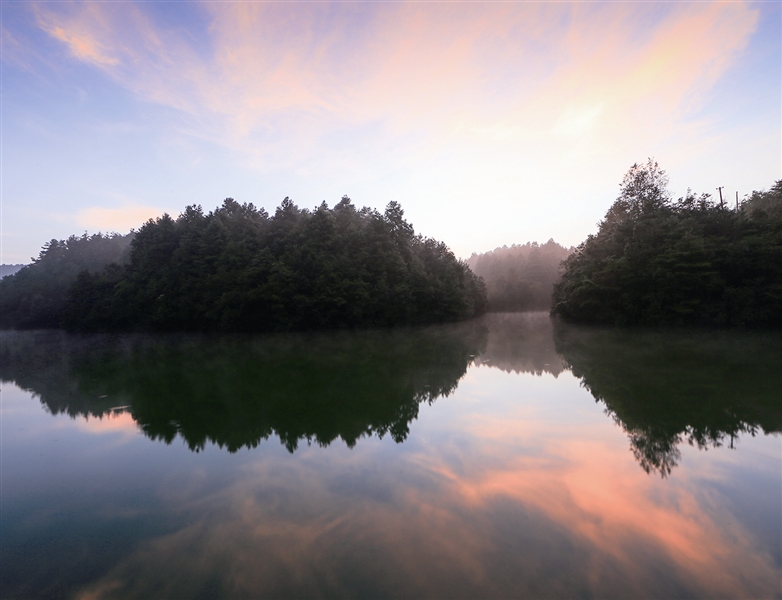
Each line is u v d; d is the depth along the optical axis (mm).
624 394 14742
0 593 5547
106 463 10000
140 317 56781
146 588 5484
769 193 46719
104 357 32406
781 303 34500
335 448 10344
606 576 5324
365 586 5250
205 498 7965
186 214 62438
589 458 9172
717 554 5723
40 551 6430
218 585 5461
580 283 46688
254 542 6375
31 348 43125
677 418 11859
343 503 7465
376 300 53938
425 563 5680
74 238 104500
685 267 37688
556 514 6840
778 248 34906
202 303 51000
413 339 39812
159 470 9477
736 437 10266
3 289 86938
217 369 23609
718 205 43031
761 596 4930
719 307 36938
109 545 6527
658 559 5645
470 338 39312
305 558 5895
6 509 7859
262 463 9570
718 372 18109
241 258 51594
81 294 64750
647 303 41156
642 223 42844
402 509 7160
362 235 58656
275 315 48688
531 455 9445
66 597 5434
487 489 7855
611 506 7094
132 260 62969
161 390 18250
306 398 15859
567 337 36156
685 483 7891
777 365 19422
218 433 11984
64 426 13383
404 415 13117
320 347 33844
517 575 5359
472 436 10859
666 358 22344
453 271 74938
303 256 52344
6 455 10773
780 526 6383
